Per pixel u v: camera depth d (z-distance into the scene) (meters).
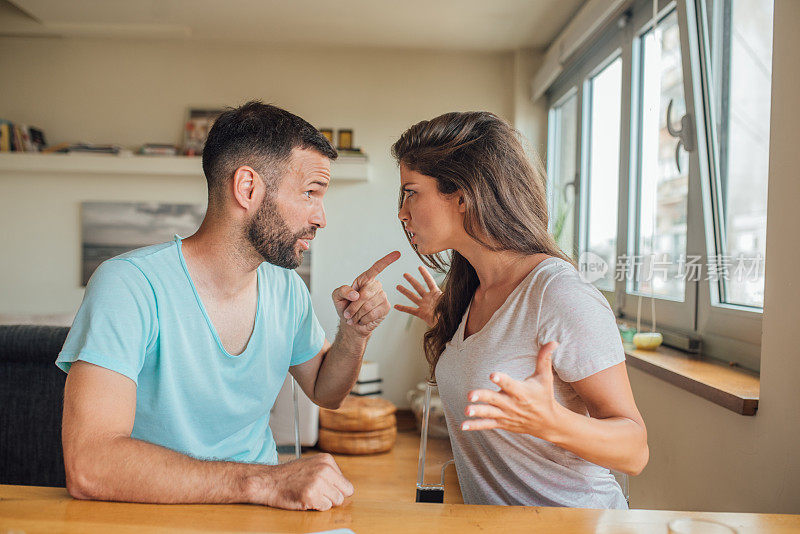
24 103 4.82
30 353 2.18
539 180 1.24
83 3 4.06
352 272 4.88
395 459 3.76
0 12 4.46
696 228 2.35
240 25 4.41
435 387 1.42
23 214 4.83
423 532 0.87
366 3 3.96
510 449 1.18
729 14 2.15
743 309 2.06
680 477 2.01
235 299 1.37
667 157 2.64
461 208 1.22
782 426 1.45
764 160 1.97
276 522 0.90
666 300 2.66
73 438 1.01
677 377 1.94
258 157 1.24
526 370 1.12
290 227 1.29
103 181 4.84
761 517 0.96
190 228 4.84
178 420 1.30
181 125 4.84
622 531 0.89
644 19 2.89
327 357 1.59
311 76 4.87
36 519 0.89
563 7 3.93
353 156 4.72
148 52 4.84
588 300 1.08
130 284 1.20
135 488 0.96
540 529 0.89
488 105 4.86
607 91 3.50
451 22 4.23
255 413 1.44
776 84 1.46
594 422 0.93
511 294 1.16
